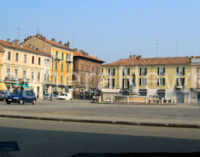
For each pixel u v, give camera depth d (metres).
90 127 14.73
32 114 21.36
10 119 18.72
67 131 12.72
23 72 69.50
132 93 57.00
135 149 8.55
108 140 10.25
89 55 101.88
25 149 8.47
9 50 65.38
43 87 75.81
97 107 35.66
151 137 11.21
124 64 83.69
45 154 7.82
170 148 8.80
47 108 30.70
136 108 34.84
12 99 38.78
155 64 79.88
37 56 73.69
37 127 14.09
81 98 89.19
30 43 79.94
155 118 19.84
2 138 10.41
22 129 13.10
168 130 14.16
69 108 31.59
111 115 22.02
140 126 16.00
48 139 10.30
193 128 15.43
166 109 34.25
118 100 51.84
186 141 10.34
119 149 8.53
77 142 9.73
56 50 80.50
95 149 8.51
